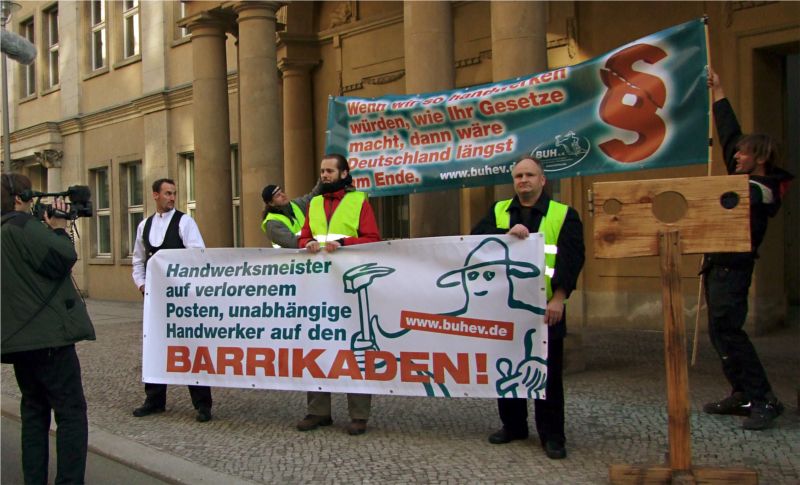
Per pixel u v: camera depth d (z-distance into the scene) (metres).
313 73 14.12
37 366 4.38
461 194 11.59
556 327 4.74
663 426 5.36
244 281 5.75
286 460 4.95
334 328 5.42
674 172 9.46
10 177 4.51
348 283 5.38
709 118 5.90
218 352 5.81
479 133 6.91
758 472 4.33
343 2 13.52
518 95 6.67
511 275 4.86
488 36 11.34
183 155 16.42
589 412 5.78
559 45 10.56
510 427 5.11
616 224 4.19
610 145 6.29
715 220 4.08
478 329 4.95
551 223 4.77
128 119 17.77
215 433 5.70
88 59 19.33
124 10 18.19
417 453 4.96
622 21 9.98
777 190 5.16
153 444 5.47
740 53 9.03
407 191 7.24
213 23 10.89
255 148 9.60
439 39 8.25
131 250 18.20
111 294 18.47
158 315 6.04
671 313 4.12
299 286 5.55
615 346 8.69
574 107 6.46
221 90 11.05
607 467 4.54
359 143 7.52
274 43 9.74
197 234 6.26
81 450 4.47
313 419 5.68
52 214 4.57
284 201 6.15
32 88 21.91
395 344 5.21
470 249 4.99
